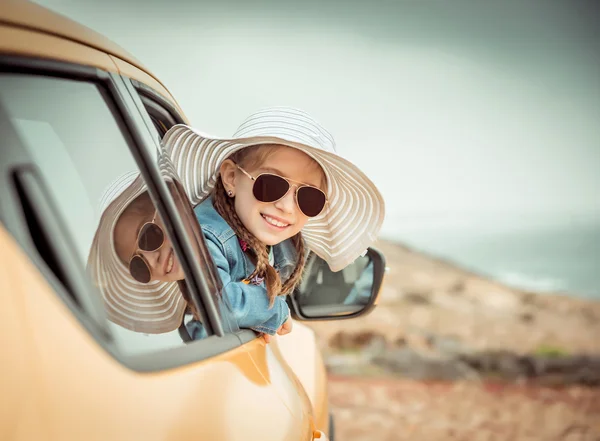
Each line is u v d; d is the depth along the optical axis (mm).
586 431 8281
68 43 1164
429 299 21984
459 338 15875
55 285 882
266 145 1911
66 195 1026
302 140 1907
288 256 2146
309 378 2281
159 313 1226
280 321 1809
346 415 8523
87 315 946
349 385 10477
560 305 22734
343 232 2225
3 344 768
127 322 1108
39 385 786
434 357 12711
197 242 1458
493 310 21188
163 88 1980
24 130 963
